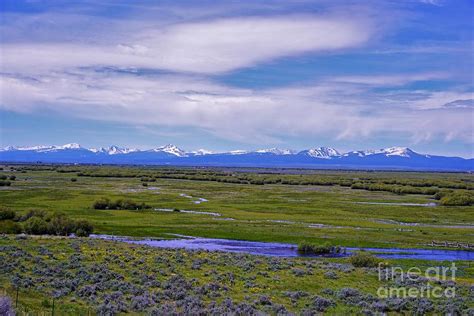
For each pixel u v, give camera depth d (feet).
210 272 129.70
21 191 434.30
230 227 263.90
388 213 346.13
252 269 137.59
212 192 503.61
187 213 325.01
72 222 221.87
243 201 415.85
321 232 252.83
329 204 399.24
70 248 149.18
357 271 144.25
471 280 144.87
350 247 218.59
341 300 109.50
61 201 370.12
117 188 517.14
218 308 94.68
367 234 249.14
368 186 601.21
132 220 282.15
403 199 466.70
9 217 248.52
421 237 244.01
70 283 107.45
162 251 157.48
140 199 410.11
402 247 220.02
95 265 127.34
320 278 131.64
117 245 163.63
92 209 330.34
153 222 276.21
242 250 204.13
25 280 106.83
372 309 102.17
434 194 529.04
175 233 243.60
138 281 115.96
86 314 86.99
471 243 230.27
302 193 508.94
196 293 108.78
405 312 101.96
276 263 150.10
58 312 85.40
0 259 125.39
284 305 104.22
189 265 137.08
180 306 98.43
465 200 411.95
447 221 312.50
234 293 111.55
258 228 261.65
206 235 239.71
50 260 130.93
